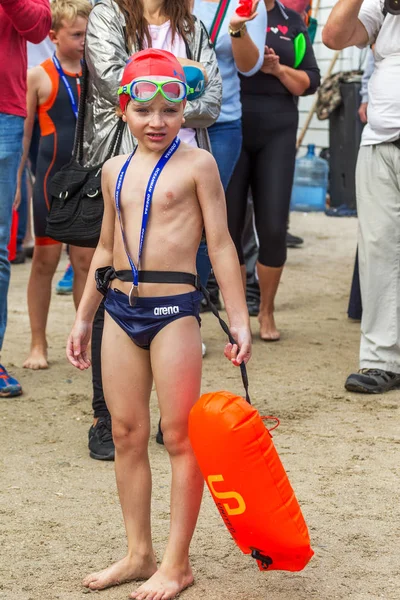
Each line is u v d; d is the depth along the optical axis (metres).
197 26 5.85
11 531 4.87
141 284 4.12
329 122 17.14
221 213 4.18
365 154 7.14
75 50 7.71
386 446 6.07
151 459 5.87
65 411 6.85
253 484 3.80
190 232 4.16
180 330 4.12
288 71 8.07
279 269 8.51
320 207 17.66
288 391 7.25
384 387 7.22
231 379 7.56
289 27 8.44
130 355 4.20
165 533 4.84
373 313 7.27
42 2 6.76
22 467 5.77
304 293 10.91
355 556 4.59
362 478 5.54
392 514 5.06
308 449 6.02
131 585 4.32
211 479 3.86
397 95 6.91
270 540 3.88
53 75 7.71
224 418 3.77
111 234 4.34
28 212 12.25
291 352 8.37
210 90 5.74
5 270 6.99
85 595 4.23
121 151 5.65
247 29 7.02
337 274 12.04
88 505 5.20
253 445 3.77
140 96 4.06
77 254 7.29
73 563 4.54
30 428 6.48
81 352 4.37
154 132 4.10
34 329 7.91
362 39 7.04
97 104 5.72
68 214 5.68
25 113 6.93
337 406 6.90
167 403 4.13
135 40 5.61
